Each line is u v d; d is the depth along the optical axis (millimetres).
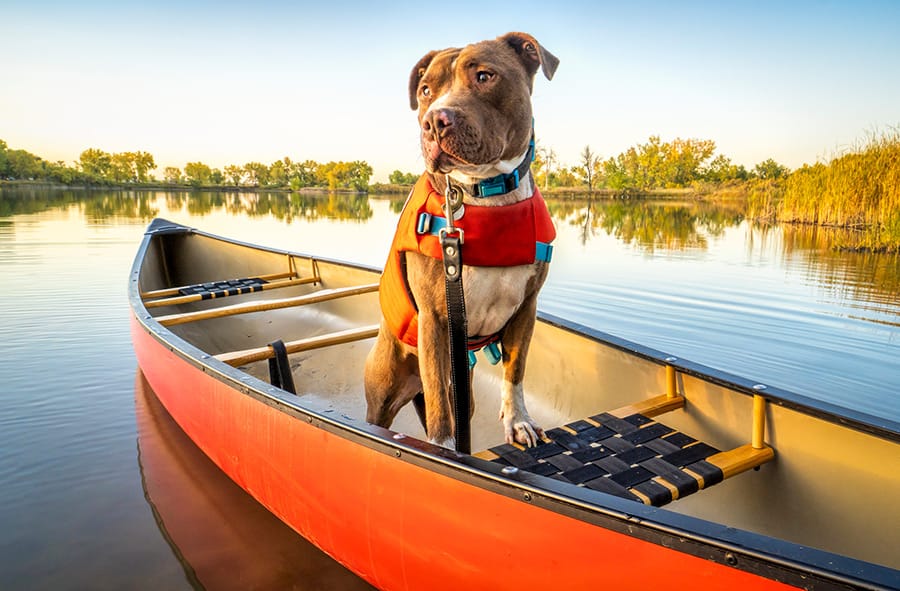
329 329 4988
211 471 3383
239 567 2615
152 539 2809
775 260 9453
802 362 4828
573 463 2076
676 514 1448
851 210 12797
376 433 2027
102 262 9266
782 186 17203
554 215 22250
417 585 1984
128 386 4480
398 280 2311
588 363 3094
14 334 5598
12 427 3850
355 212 25734
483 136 1839
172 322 3738
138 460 3490
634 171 56625
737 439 2316
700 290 7281
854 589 1169
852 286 7395
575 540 1557
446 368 2242
